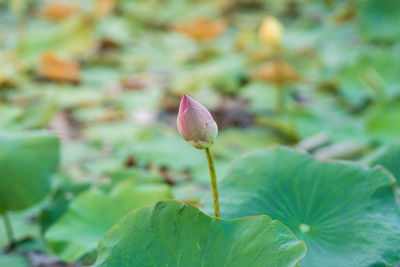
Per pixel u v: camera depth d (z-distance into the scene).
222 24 6.22
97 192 2.77
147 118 5.14
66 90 5.55
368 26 6.20
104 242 2.34
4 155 2.87
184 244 2.31
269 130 4.53
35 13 9.16
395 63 5.17
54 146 2.95
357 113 4.93
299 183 2.51
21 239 3.03
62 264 2.93
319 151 3.81
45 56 5.09
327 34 7.40
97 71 6.34
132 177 3.00
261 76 4.85
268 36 4.66
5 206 2.84
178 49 7.32
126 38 7.67
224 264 2.29
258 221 2.32
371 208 2.44
